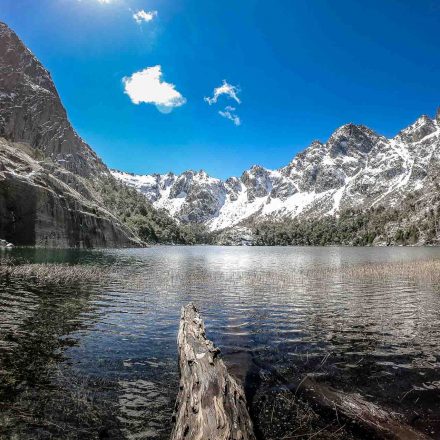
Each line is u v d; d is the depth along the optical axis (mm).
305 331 15680
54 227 83312
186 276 37406
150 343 13266
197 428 6613
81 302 20859
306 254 110500
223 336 14797
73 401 8523
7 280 27828
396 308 20938
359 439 7316
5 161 81000
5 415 7750
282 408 8523
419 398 9172
